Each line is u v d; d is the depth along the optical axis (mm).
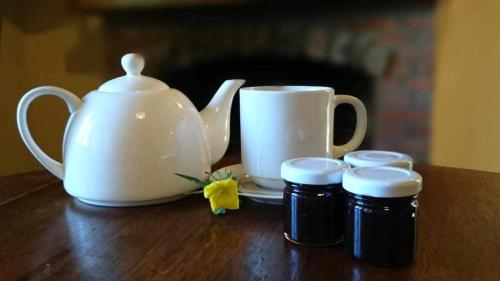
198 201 427
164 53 1000
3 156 1085
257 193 413
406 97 876
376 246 284
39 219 387
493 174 528
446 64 847
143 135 393
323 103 407
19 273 288
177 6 959
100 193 400
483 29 819
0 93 1062
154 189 401
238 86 474
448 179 506
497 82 833
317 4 880
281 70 936
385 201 280
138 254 313
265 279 274
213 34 957
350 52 886
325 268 286
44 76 1093
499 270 282
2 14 1040
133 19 1002
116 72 1054
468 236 338
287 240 331
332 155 433
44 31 1068
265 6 910
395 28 852
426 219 376
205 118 455
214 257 306
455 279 271
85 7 1026
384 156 356
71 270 291
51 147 1119
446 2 820
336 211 315
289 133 401
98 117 397
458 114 863
